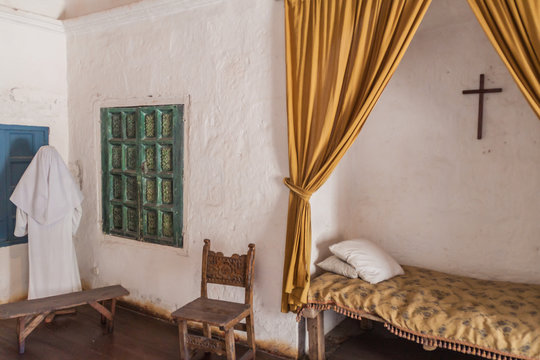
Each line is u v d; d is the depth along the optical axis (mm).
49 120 4352
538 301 2666
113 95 4105
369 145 3799
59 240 3838
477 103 3328
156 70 3797
